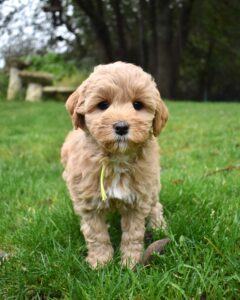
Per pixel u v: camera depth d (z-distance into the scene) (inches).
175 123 79.4
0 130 79.0
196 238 27.1
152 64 160.7
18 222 32.9
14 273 25.0
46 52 156.3
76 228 30.3
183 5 155.8
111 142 23.6
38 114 101.2
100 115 24.2
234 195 35.1
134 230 27.0
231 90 204.5
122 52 163.5
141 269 24.0
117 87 24.3
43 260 25.4
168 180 39.2
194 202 33.3
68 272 24.6
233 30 179.3
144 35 164.7
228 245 25.4
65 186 40.4
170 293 21.7
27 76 147.9
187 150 58.0
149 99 24.9
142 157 25.9
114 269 24.5
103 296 21.7
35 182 43.4
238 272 23.1
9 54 148.5
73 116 26.2
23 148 62.2
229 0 169.8
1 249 29.1
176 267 23.6
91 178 25.7
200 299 21.7
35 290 23.8
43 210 34.2
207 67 196.5
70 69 155.9
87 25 162.4
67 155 29.9
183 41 161.5
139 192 26.1
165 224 30.0
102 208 26.4
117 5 157.9
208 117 87.2
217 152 55.0
